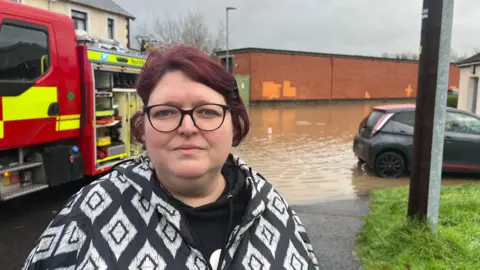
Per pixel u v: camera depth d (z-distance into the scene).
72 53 5.65
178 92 1.23
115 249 1.15
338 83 37.78
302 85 35.44
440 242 3.71
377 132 8.06
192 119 1.22
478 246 3.70
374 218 4.67
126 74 6.90
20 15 4.89
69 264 1.18
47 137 5.33
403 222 4.09
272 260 1.30
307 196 6.48
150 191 1.23
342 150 11.51
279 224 1.41
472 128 8.01
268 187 1.52
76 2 22.45
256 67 32.62
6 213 5.48
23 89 4.93
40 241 1.25
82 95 5.83
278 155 10.67
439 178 3.92
